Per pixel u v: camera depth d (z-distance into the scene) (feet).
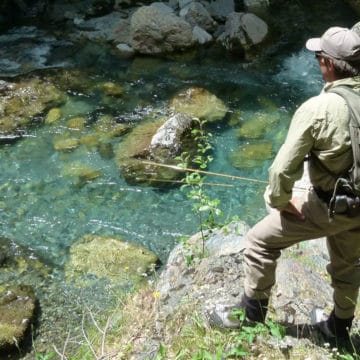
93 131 22.58
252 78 26.76
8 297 15.08
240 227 14.71
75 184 19.83
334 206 8.39
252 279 9.89
